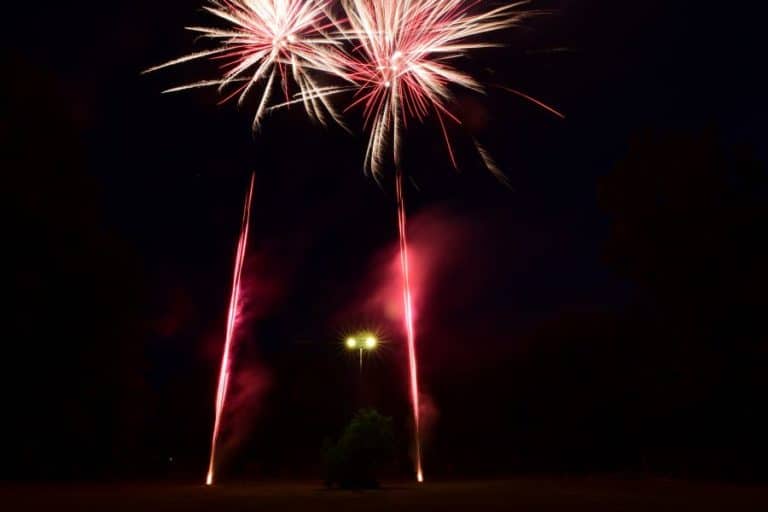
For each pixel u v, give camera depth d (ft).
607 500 69.67
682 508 60.44
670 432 123.54
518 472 158.51
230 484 108.17
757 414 109.40
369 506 63.77
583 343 157.38
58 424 109.50
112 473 123.75
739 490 85.40
